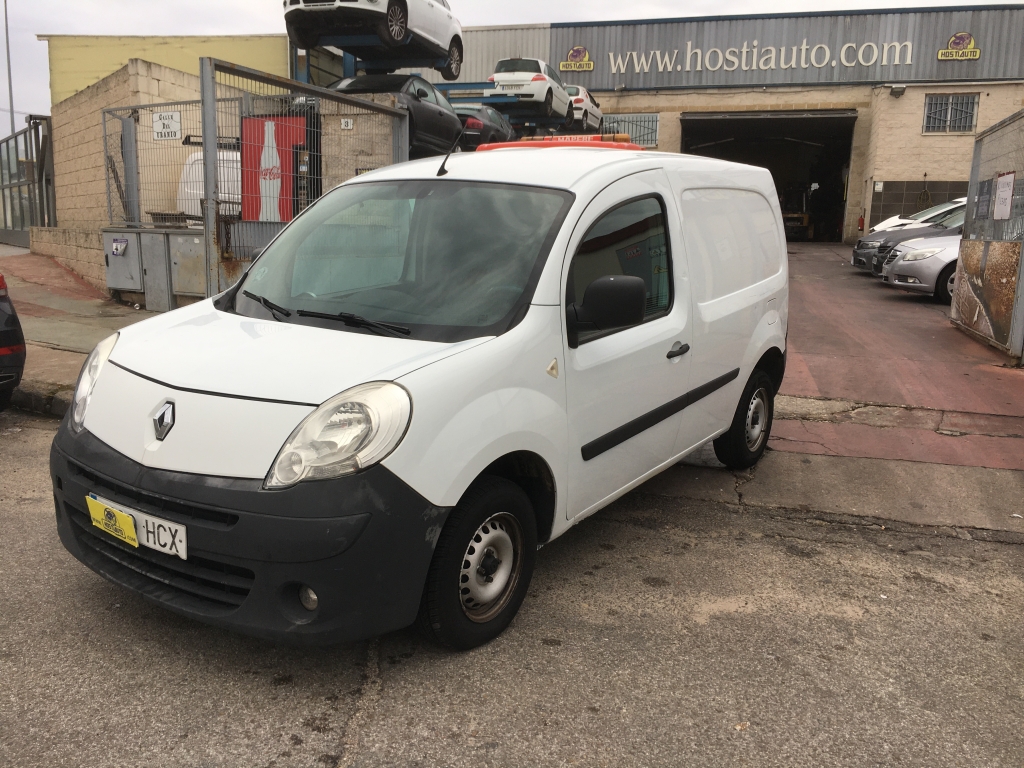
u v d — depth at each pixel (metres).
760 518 4.56
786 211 30.78
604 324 3.10
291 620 2.54
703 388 4.28
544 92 16.78
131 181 11.43
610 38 28.62
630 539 4.20
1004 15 25.80
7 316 5.57
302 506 2.47
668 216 3.96
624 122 29.02
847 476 5.27
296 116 9.25
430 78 29.48
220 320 3.34
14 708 2.61
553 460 3.16
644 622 3.31
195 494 2.55
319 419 2.55
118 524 2.74
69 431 3.02
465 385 2.78
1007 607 3.56
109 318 9.98
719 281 4.43
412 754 2.45
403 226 3.52
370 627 2.60
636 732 2.58
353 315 3.14
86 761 2.37
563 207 3.35
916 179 25.77
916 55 26.61
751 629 3.28
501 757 2.45
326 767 2.38
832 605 3.53
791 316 11.15
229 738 2.50
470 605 3.01
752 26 27.61
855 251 16.27
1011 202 8.47
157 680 2.79
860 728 2.64
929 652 3.15
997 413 6.65
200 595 2.65
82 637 3.05
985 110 25.14
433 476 2.64
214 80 8.05
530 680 2.86
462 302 3.13
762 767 2.44
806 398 7.08
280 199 9.20
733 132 30.89
